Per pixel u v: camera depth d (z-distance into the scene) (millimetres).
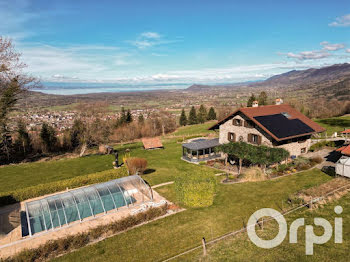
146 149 46625
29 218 17422
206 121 103500
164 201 21328
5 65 29859
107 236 16859
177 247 15328
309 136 34406
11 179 30188
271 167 29047
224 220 18141
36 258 14562
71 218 18828
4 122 36406
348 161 24797
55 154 49281
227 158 35125
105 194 20938
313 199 19703
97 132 53094
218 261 13750
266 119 31562
